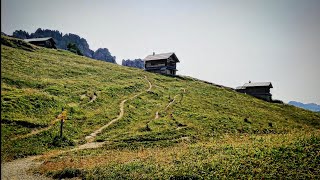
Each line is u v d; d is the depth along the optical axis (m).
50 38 128.62
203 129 48.62
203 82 112.25
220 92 90.69
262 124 57.59
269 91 119.69
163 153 28.91
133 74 94.44
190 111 60.81
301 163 20.44
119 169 23.06
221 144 30.58
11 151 33.34
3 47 86.38
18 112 44.62
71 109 51.50
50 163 27.86
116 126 48.03
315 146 23.48
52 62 84.69
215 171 20.25
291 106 95.31
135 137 42.38
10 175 24.36
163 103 66.19
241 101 82.75
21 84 57.62
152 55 123.31
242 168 20.36
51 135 40.28
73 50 143.50
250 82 124.88
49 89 58.72
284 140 27.42
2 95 48.34
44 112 47.38
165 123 50.56
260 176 18.86
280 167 20.08
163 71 115.38
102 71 88.19
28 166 27.91
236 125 53.47
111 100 62.50
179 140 40.78
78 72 79.88
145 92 73.44
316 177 18.12
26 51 92.75
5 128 39.12
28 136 38.72
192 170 20.78
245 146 26.58
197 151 27.19
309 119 76.19
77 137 41.81
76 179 22.44
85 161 27.86
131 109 58.12
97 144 39.53
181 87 88.00
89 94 62.25
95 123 48.28
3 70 63.38
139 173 21.61
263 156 22.41
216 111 63.88
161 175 20.59
